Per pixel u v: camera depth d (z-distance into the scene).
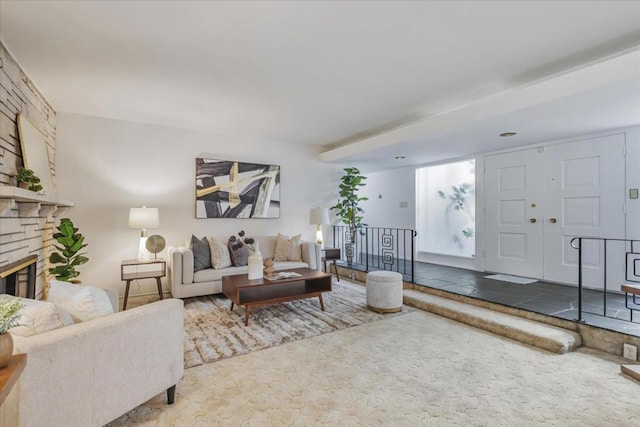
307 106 3.93
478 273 5.08
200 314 3.62
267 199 5.53
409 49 2.57
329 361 2.52
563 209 4.22
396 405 1.96
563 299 3.55
